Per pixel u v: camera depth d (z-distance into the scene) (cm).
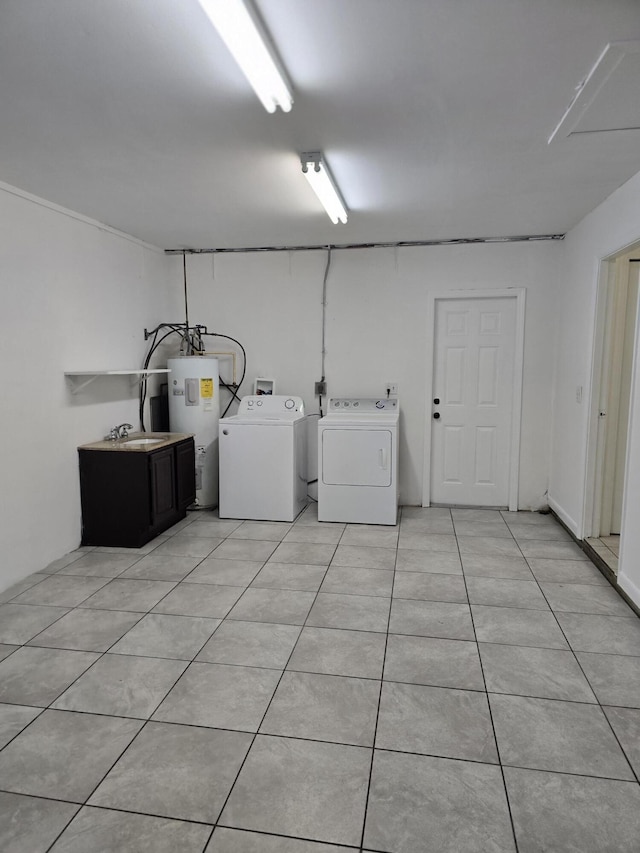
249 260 488
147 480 374
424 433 478
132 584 320
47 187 314
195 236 439
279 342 492
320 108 216
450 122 229
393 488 428
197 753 185
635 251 363
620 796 165
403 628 268
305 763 180
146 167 282
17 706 210
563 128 233
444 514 462
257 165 279
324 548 381
